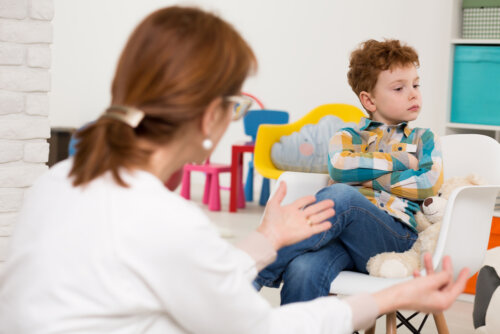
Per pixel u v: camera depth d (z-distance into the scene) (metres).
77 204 0.73
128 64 0.76
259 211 4.37
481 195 1.51
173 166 0.81
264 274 1.49
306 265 1.44
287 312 0.80
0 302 0.75
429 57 4.11
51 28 1.88
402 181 1.65
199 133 0.79
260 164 3.90
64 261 0.71
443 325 1.75
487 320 1.85
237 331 0.75
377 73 1.75
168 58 0.75
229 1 5.06
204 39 0.76
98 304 0.71
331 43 4.61
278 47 4.88
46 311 0.70
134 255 0.70
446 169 1.80
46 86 1.88
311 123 3.97
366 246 1.54
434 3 4.08
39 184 0.79
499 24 3.31
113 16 5.69
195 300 0.72
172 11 0.79
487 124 3.33
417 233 1.63
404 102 1.73
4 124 1.83
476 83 3.34
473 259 1.55
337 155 1.72
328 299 0.84
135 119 0.75
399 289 0.86
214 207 4.34
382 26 4.33
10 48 1.83
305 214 1.07
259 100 4.98
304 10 4.73
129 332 0.73
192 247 0.71
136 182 0.73
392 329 1.56
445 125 3.43
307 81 4.75
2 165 1.83
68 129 5.10
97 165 0.74
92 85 5.81
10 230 1.85
